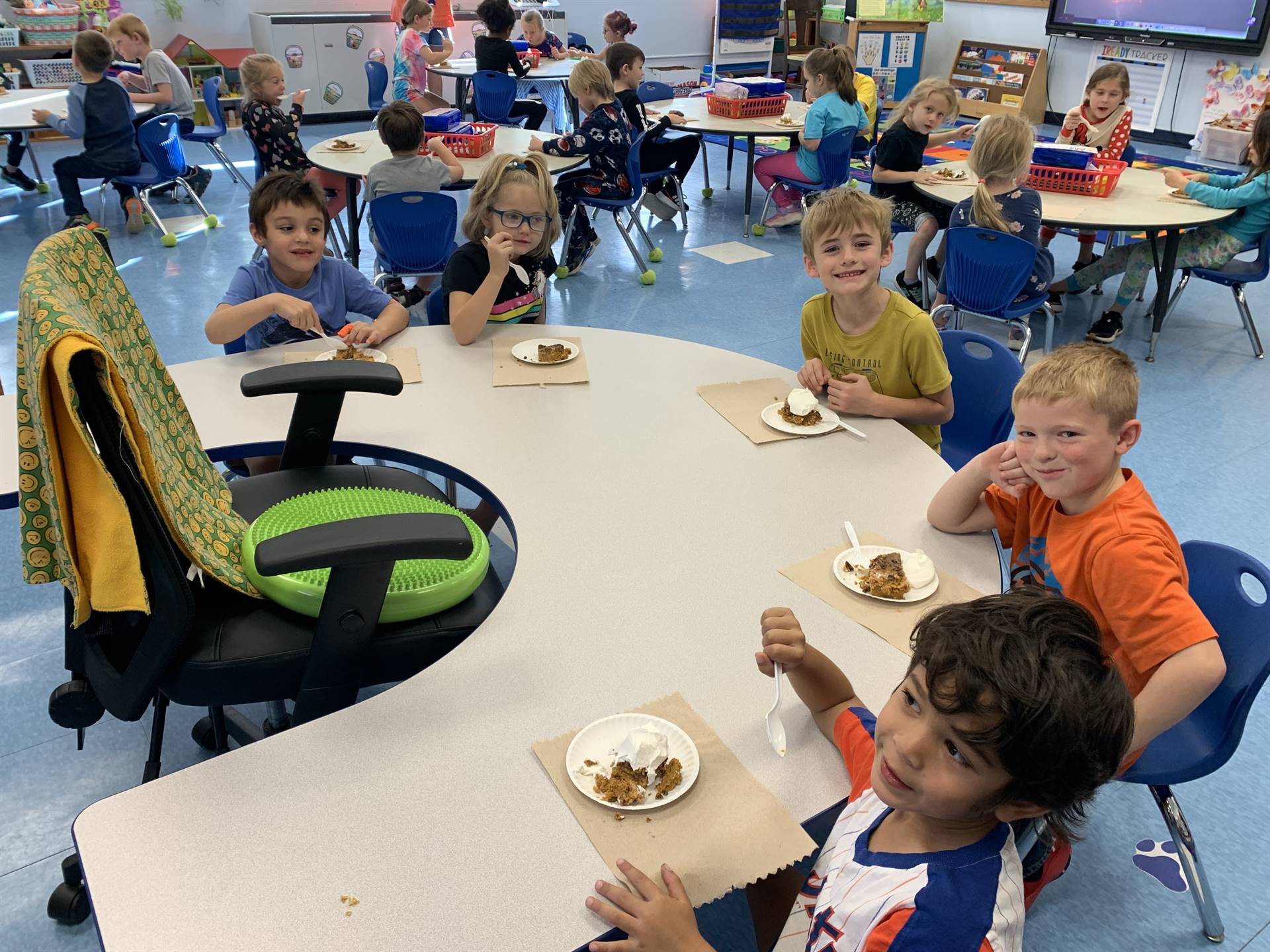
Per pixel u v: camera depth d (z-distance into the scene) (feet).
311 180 7.55
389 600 4.45
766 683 3.79
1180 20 22.94
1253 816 6.05
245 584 4.47
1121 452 4.25
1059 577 4.41
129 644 4.52
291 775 3.29
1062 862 4.21
